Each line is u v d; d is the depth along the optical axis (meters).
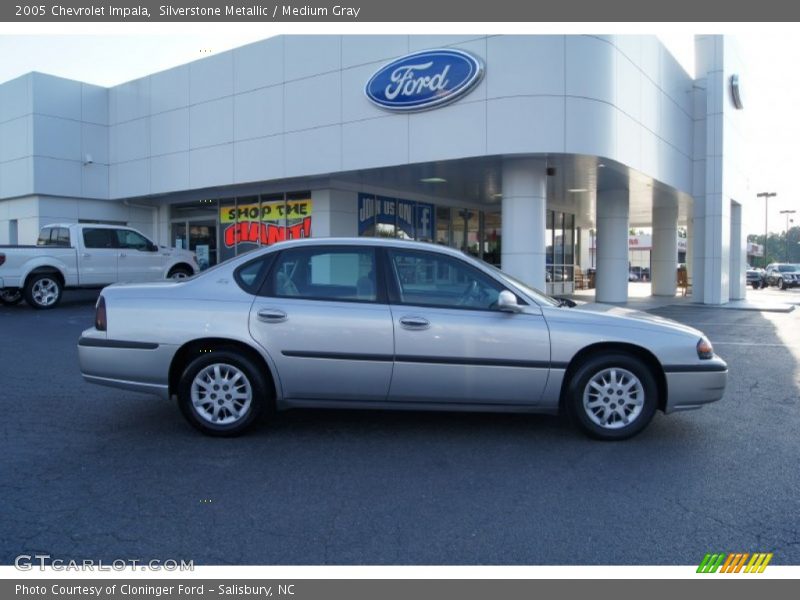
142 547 3.53
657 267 25.36
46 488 4.29
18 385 7.20
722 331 13.32
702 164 20.53
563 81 12.75
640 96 15.23
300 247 5.49
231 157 17.34
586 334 5.22
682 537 3.69
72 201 20.34
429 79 13.52
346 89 14.93
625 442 5.38
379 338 5.19
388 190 18.95
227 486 4.37
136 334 5.27
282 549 3.52
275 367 5.24
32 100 19.31
